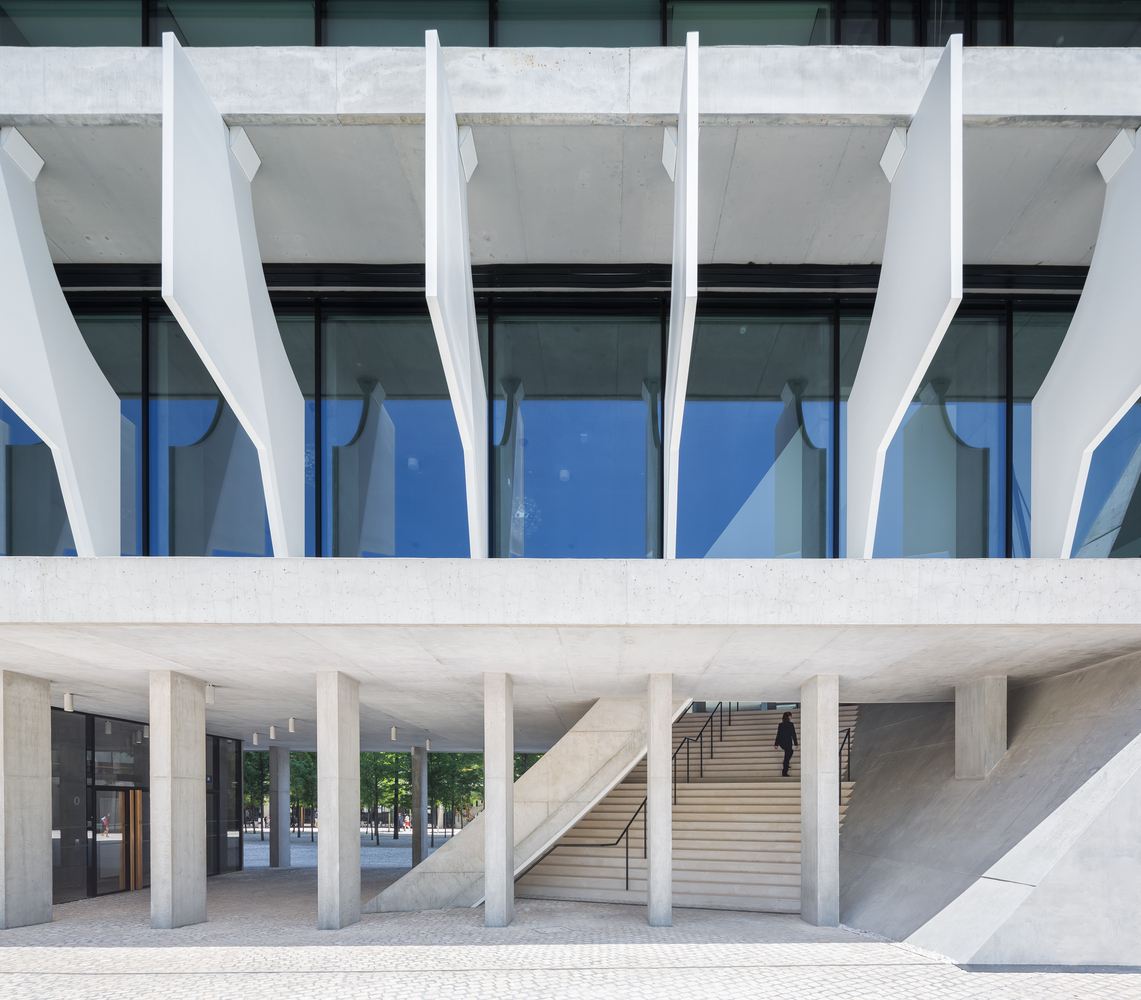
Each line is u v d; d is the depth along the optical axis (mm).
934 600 8594
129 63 9898
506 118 10180
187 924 11406
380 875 21125
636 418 13133
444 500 13133
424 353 13297
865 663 11086
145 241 12391
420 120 10039
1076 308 12445
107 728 16875
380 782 43031
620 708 14672
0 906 11258
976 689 12391
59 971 8523
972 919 9078
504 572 8633
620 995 7352
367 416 13219
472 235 12336
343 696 11633
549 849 14625
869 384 10844
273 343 10984
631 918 11672
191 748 11844
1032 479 12000
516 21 11055
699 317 13250
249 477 13219
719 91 10008
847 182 11188
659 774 11367
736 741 19734
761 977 7977
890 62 10031
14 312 9984
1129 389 9922
